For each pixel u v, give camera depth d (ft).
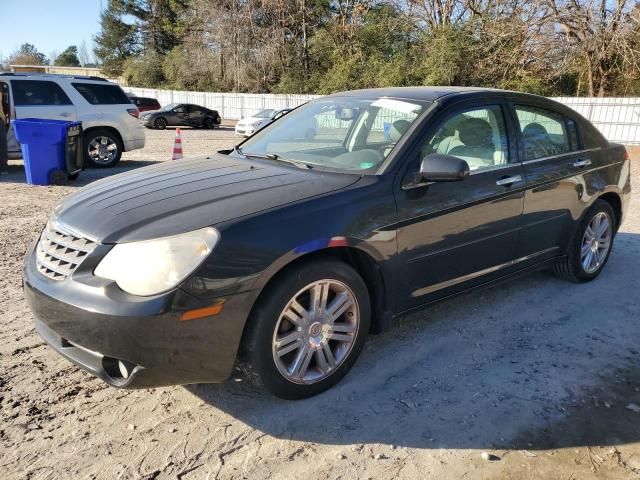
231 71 141.59
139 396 10.34
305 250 9.45
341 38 120.37
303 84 128.26
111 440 9.07
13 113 35.86
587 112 75.00
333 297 10.37
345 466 8.62
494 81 90.99
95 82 39.01
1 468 8.32
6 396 10.15
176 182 10.95
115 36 206.90
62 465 8.45
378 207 10.54
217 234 8.79
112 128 39.50
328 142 13.12
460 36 92.63
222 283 8.70
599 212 16.29
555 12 80.23
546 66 87.61
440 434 9.45
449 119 12.32
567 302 15.23
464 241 12.23
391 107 12.68
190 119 96.73
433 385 10.93
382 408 10.12
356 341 10.68
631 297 15.75
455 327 13.52
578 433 9.58
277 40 133.80
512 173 13.24
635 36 77.30
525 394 10.71
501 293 15.76
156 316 8.32
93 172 37.73
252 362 9.41
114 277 8.66
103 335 8.43
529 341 12.89
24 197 28.32
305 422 9.67
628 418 10.05
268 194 10.02
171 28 187.62
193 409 9.98
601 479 8.48
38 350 11.91
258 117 76.79
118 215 9.51
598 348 12.66
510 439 9.37
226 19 140.15
